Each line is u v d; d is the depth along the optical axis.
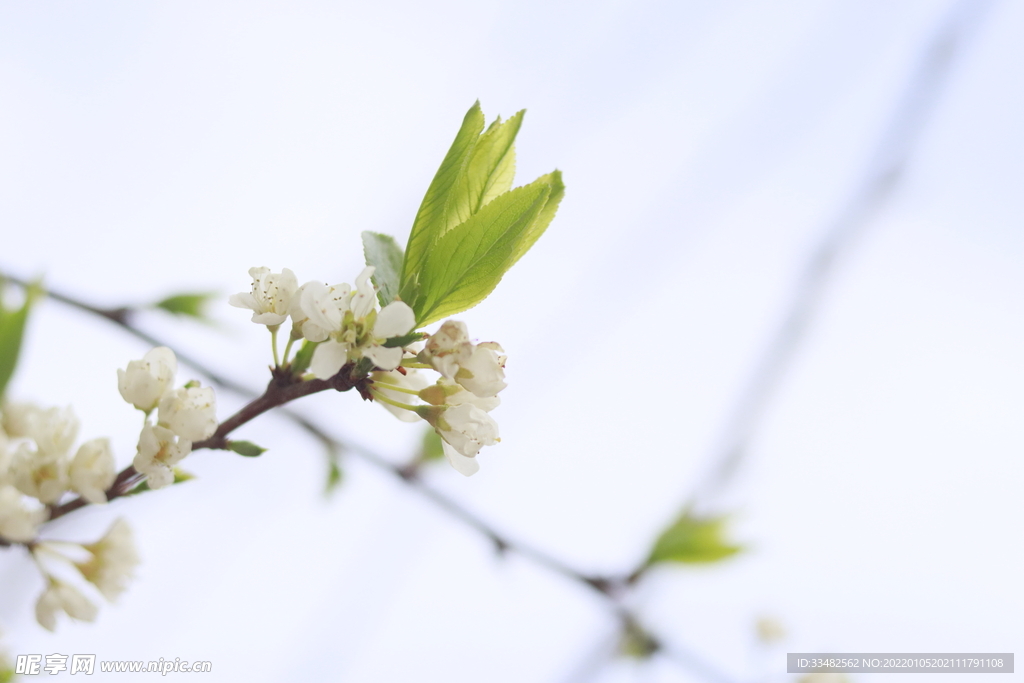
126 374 0.67
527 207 0.67
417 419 0.68
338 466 0.80
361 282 0.66
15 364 0.71
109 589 0.69
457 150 0.67
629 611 0.88
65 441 0.68
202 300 0.79
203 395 0.67
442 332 0.66
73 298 0.77
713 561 0.87
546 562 0.86
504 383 0.67
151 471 0.67
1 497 0.68
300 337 0.67
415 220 0.67
